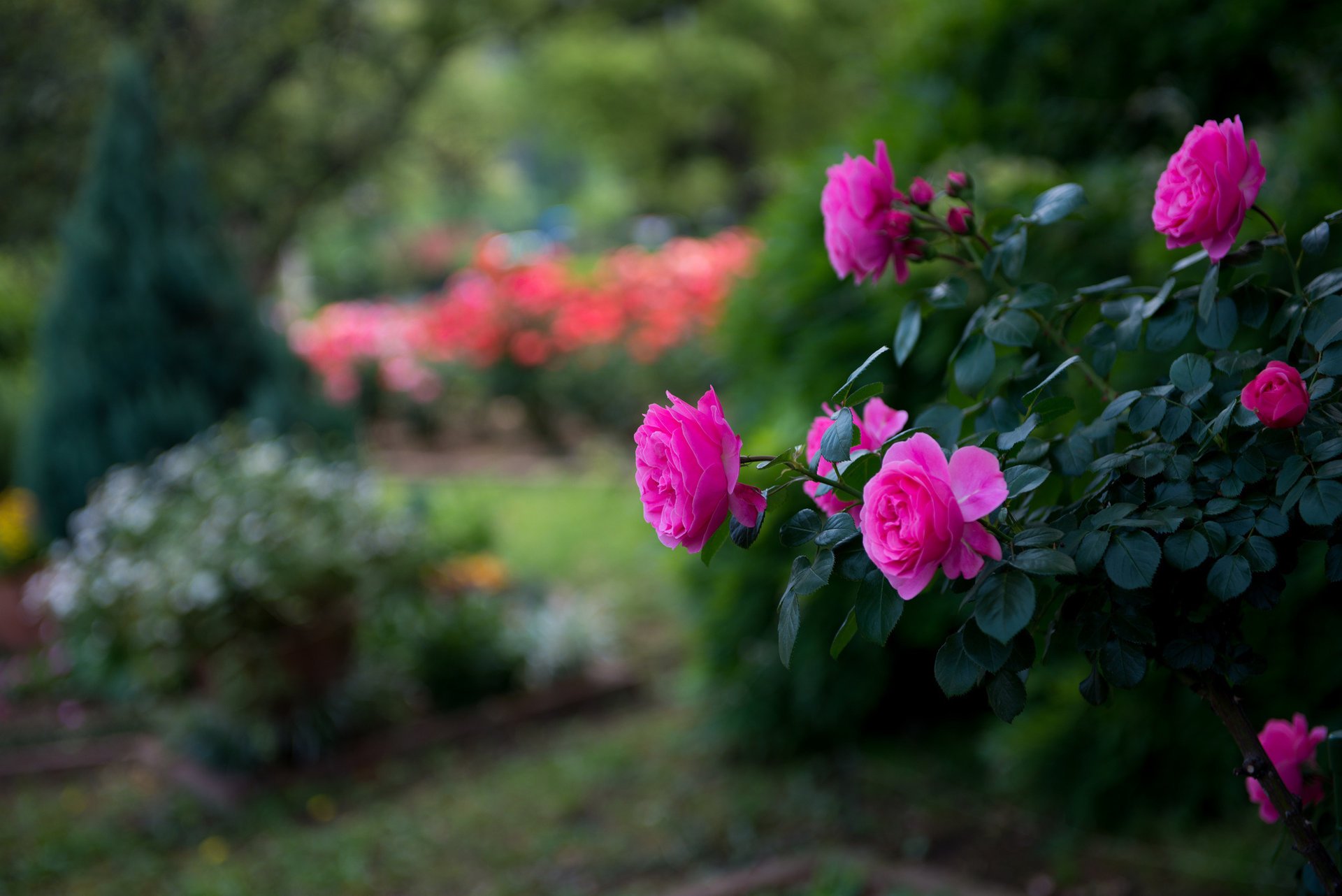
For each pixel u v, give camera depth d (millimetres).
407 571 4844
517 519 8180
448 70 11945
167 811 4191
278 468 4895
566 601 5926
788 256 3648
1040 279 3133
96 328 6156
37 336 6387
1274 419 1168
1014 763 3471
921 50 3793
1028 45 3598
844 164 1575
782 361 3727
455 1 10914
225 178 10180
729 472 1164
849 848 3424
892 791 3738
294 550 4359
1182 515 1164
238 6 9930
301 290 20438
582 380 10352
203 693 4820
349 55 10781
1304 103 3316
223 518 4438
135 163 6371
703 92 16719
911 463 1064
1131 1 3428
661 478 1192
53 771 4691
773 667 3932
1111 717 3250
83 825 4105
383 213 13539
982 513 1064
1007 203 3127
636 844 3617
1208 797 3246
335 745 4496
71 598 4582
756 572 3814
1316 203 2648
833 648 1187
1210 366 1308
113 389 6129
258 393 6414
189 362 6320
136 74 6508
